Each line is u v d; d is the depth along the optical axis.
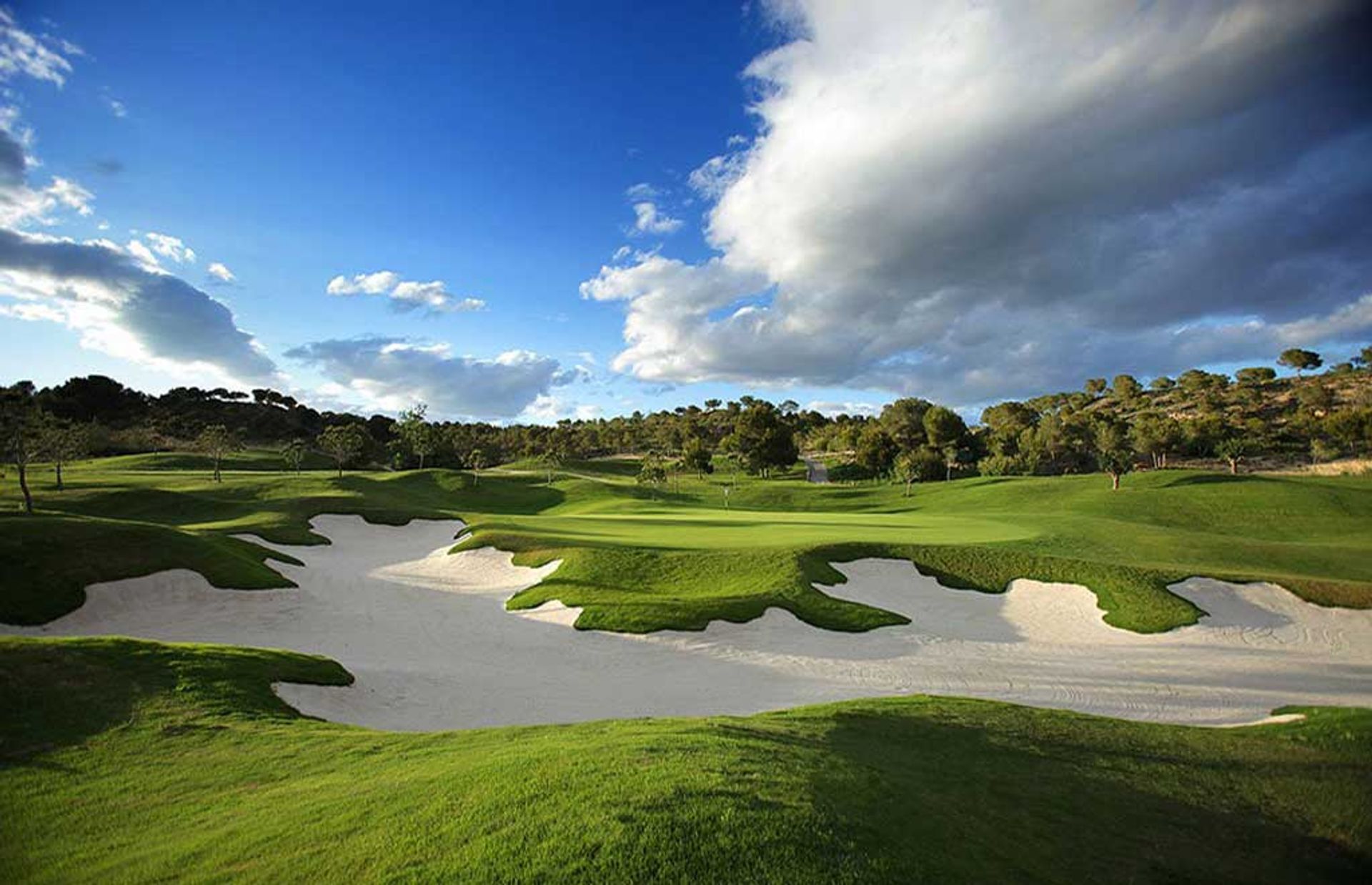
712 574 31.38
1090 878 8.46
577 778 8.88
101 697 14.27
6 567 26.11
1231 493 64.88
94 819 9.41
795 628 25.61
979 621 28.22
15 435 42.91
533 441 149.62
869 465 107.50
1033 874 8.14
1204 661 23.80
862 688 20.61
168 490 59.16
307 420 163.38
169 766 11.38
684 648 23.67
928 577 32.28
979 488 81.56
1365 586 29.11
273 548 38.62
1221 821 11.01
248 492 68.75
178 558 29.73
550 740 11.73
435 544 45.31
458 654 23.61
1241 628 26.97
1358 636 26.42
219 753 12.02
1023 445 113.94
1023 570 32.19
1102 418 121.38
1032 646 25.48
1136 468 105.50
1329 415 102.12
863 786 9.73
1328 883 9.48
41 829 9.13
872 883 6.89
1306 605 28.44
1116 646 25.56
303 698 16.69
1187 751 14.09
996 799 10.68
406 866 7.10
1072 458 110.50
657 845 7.15
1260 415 130.75
